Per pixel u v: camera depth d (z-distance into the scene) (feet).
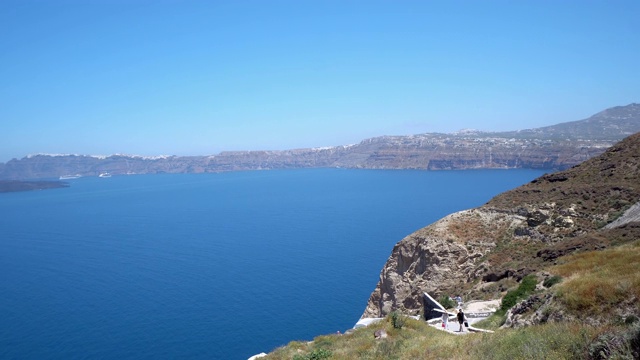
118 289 364.58
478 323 97.30
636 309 47.39
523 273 138.82
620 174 188.65
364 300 303.48
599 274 63.00
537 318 60.64
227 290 345.51
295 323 269.44
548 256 142.51
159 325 281.13
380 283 220.23
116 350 247.70
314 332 253.24
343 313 280.92
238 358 228.22
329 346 85.35
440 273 185.88
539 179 230.07
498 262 171.53
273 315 285.43
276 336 251.60
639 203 152.15
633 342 35.55
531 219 184.65
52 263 468.75
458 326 96.84
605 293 53.21
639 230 127.03
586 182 198.80
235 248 501.15
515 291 98.02
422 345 66.39
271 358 85.51
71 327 285.64
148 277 396.57
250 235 579.07
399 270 212.23
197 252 490.08
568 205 182.09
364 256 429.79
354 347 77.10
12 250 549.95
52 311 318.04
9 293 365.81
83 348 251.80
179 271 411.75
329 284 345.31
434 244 195.21
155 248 523.29
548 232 173.58
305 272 383.65
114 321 292.61
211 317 290.15
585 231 161.89
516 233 186.70
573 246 136.26
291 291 333.21
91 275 413.18
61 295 355.36
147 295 344.69
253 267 411.34
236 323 276.21
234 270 404.98
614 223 153.48
